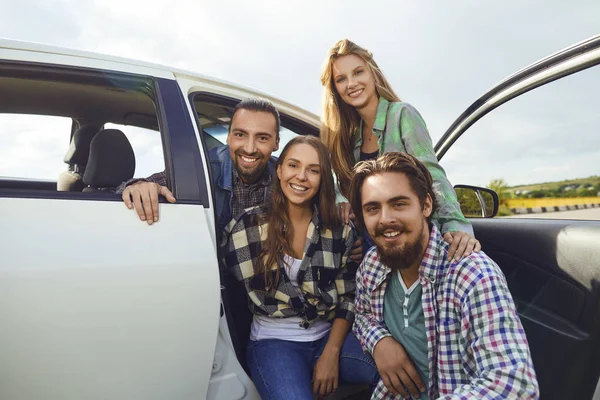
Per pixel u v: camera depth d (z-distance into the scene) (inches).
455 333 49.0
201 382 51.3
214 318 51.7
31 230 44.5
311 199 64.1
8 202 45.2
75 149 75.7
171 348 48.8
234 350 58.1
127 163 69.0
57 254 44.4
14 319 41.9
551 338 57.0
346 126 83.6
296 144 61.1
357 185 54.2
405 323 54.5
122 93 67.9
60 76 54.5
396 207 50.3
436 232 52.8
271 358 59.2
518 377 41.4
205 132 79.0
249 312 71.1
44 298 43.0
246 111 67.7
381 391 57.3
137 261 47.8
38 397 43.0
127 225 49.3
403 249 50.8
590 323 52.1
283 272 61.6
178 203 53.9
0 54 50.6
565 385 53.8
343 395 67.7
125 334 46.3
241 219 62.0
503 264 69.9
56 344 43.4
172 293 48.9
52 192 47.9
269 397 56.2
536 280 62.4
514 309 45.6
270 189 73.3
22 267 42.7
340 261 65.4
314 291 62.1
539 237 62.1
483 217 85.5
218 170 73.4
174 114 59.2
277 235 60.7
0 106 68.7
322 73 82.0
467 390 43.0
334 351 62.5
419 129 73.3
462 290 47.9
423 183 51.4
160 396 48.6
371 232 52.2
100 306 45.1
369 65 77.7
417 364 54.4
